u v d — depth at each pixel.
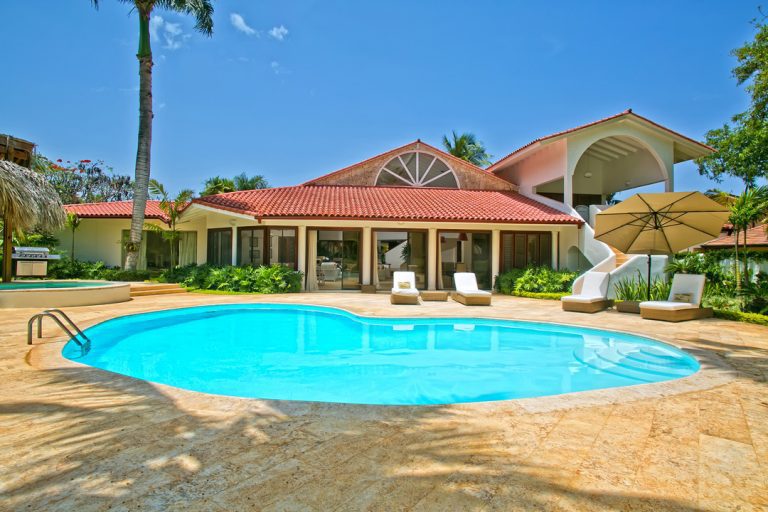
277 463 3.20
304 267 19.83
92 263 23.41
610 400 4.78
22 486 2.84
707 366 6.47
